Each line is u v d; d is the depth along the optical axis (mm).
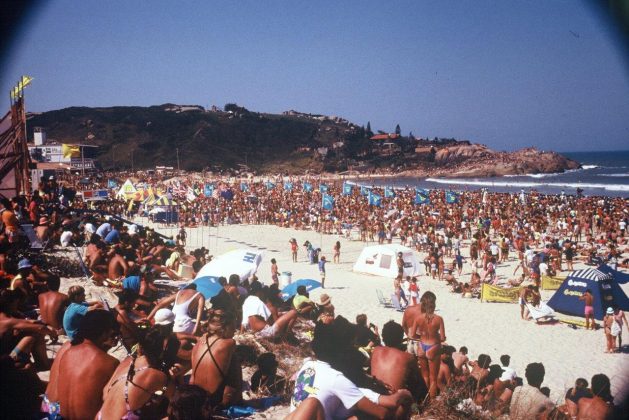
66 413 4270
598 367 12570
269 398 5902
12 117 21031
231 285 10641
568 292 16781
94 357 4320
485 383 7922
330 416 3664
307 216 47500
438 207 52531
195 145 186125
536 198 60688
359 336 8266
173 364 5414
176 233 42531
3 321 5477
